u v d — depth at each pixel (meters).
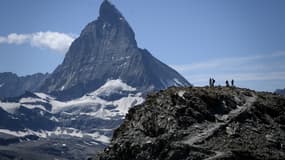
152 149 81.81
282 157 76.81
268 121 86.69
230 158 74.50
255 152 77.00
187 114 85.50
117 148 87.00
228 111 87.62
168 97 90.94
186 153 77.50
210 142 79.19
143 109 92.12
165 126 84.44
